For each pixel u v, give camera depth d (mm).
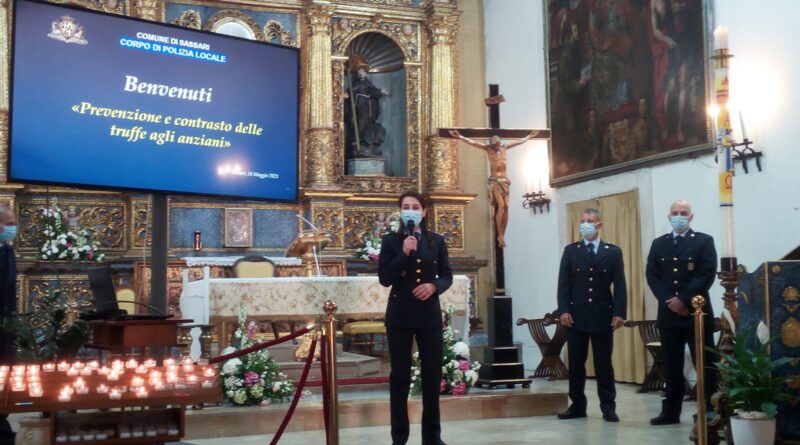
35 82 7020
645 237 10539
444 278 6133
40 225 12531
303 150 14000
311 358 5461
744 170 8859
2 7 12469
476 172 14859
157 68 7621
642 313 10555
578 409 7629
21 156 6945
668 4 10078
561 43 12359
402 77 14766
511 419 7652
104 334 6297
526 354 13258
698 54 9586
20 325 6793
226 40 8039
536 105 13102
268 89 8281
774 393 5387
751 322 5816
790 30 8367
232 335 9695
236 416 7008
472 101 14844
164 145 7645
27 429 5727
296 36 14102
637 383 10617
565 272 7715
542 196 12773
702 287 6934
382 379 8703
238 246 13328
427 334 6035
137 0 13188
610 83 11227
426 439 6051
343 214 13820
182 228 13102
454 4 14539
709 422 5805
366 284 8867
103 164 7316
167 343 6113
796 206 8227
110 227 13000
